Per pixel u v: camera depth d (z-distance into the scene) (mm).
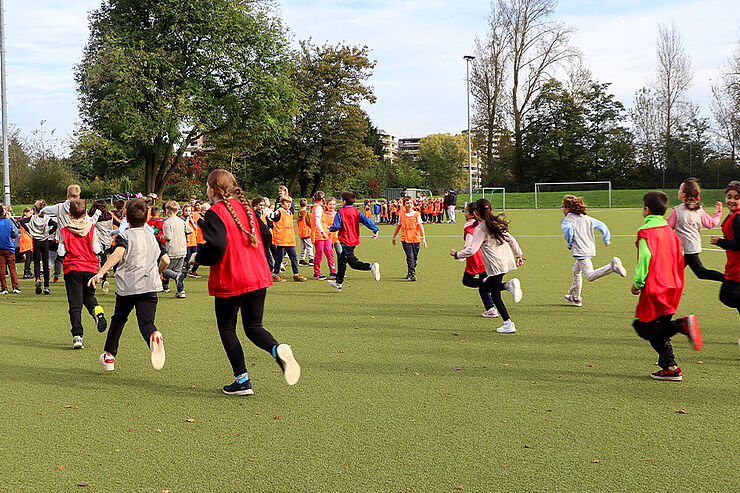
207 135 34000
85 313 8633
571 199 8391
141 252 5301
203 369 5562
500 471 3336
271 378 5238
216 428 4051
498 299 6930
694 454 3531
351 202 10109
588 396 4648
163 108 28016
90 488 3182
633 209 44656
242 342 6637
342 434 3918
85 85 28500
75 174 46250
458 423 4098
